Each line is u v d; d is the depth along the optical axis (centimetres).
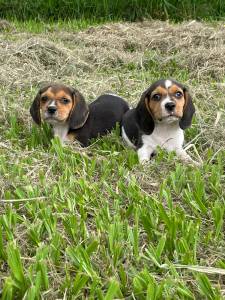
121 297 99
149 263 108
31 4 345
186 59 236
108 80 214
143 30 287
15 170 140
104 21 332
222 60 229
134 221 120
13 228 117
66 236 115
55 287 102
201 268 105
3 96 192
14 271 100
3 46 244
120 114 175
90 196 128
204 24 297
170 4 339
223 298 99
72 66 228
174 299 98
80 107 163
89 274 102
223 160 151
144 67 238
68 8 344
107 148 159
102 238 113
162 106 151
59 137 159
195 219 123
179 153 157
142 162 149
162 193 128
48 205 125
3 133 169
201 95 196
